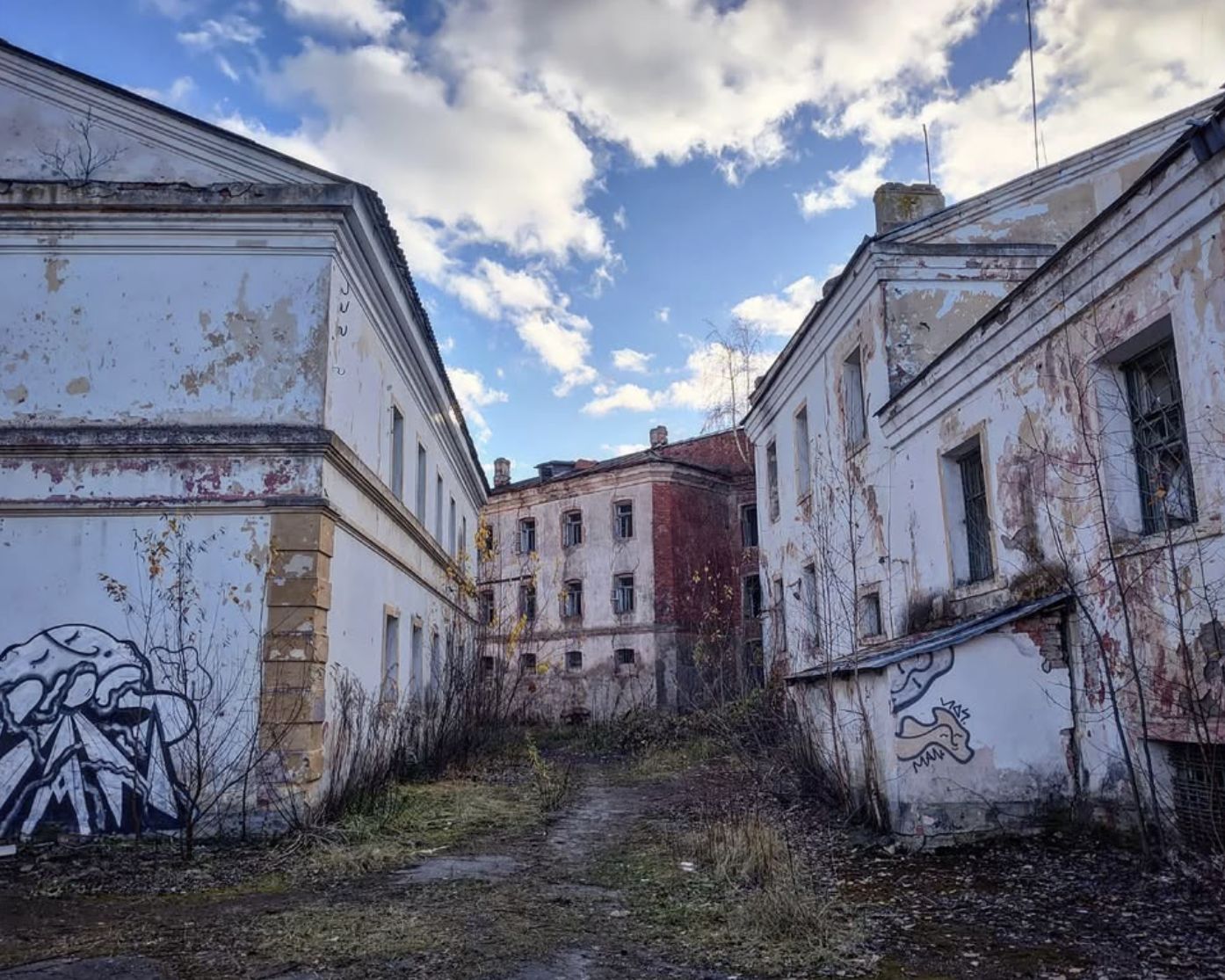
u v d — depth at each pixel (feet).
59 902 22.25
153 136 33.32
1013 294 28.07
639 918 19.48
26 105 33.27
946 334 41.91
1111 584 23.89
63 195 31.19
